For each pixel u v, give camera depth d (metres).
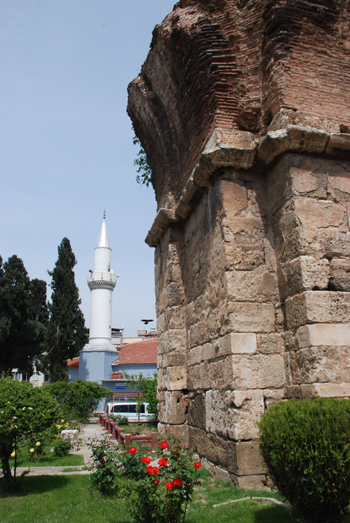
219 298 6.29
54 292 35.16
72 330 34.41
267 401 5.53
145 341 37.69
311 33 6.58
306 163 5.94
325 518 3.67
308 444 3.46
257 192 6.48
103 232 38.31
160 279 9.70
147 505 4.02
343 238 5.69
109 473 6.00
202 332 7.18
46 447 11.21
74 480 7.04
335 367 4.99
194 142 7.92
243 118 6.95
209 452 6.38
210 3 7.40
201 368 7.12
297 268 5.47
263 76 6.86
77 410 22.17
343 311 5.26
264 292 6.02
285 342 5.70
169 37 7.76
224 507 4.59
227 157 6.39
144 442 9.27
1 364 29.69
